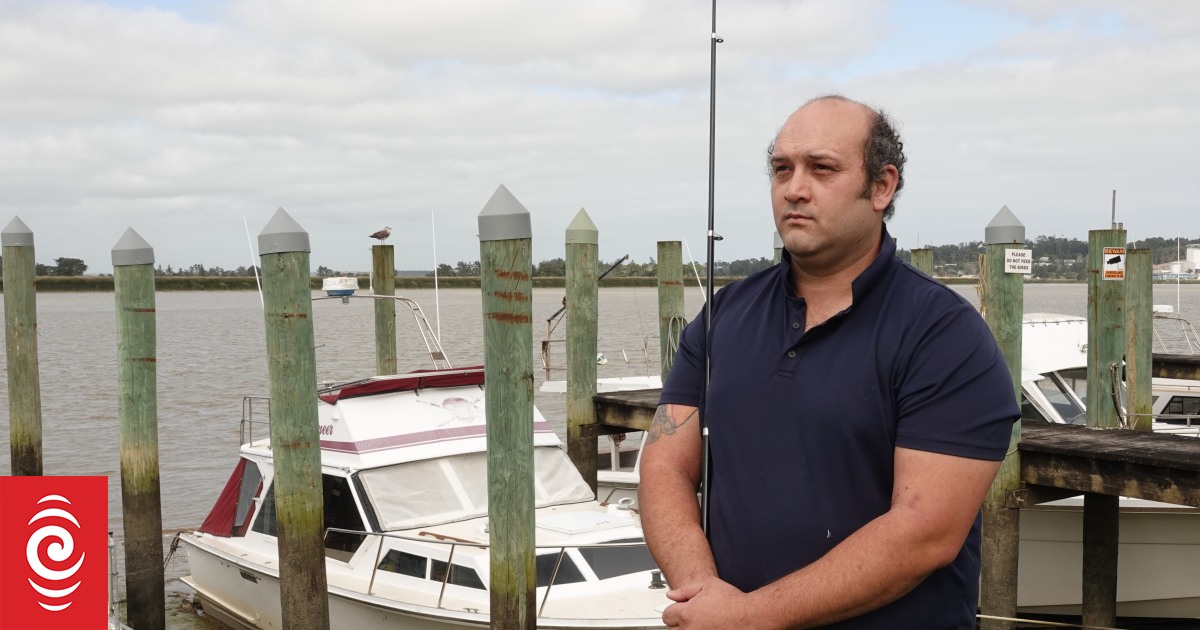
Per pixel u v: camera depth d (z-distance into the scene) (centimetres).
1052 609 880
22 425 1112
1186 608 859
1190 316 3741
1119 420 934
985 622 735
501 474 576
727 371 209
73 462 1619
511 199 567
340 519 771
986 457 184
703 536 211
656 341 3522
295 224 665
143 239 853
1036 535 873
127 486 855
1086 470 691
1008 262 744
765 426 200
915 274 199
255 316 7538
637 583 669
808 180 196
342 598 714
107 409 2208
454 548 695
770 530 197
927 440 185
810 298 204
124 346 850
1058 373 1060
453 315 5897
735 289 225
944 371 186
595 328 1020
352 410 798
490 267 568
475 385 865
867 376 192
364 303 9494
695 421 228
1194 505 634
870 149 197
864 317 196
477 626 647
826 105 202
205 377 2827
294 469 670
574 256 1000
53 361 3362
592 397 1013
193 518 1276
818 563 186
